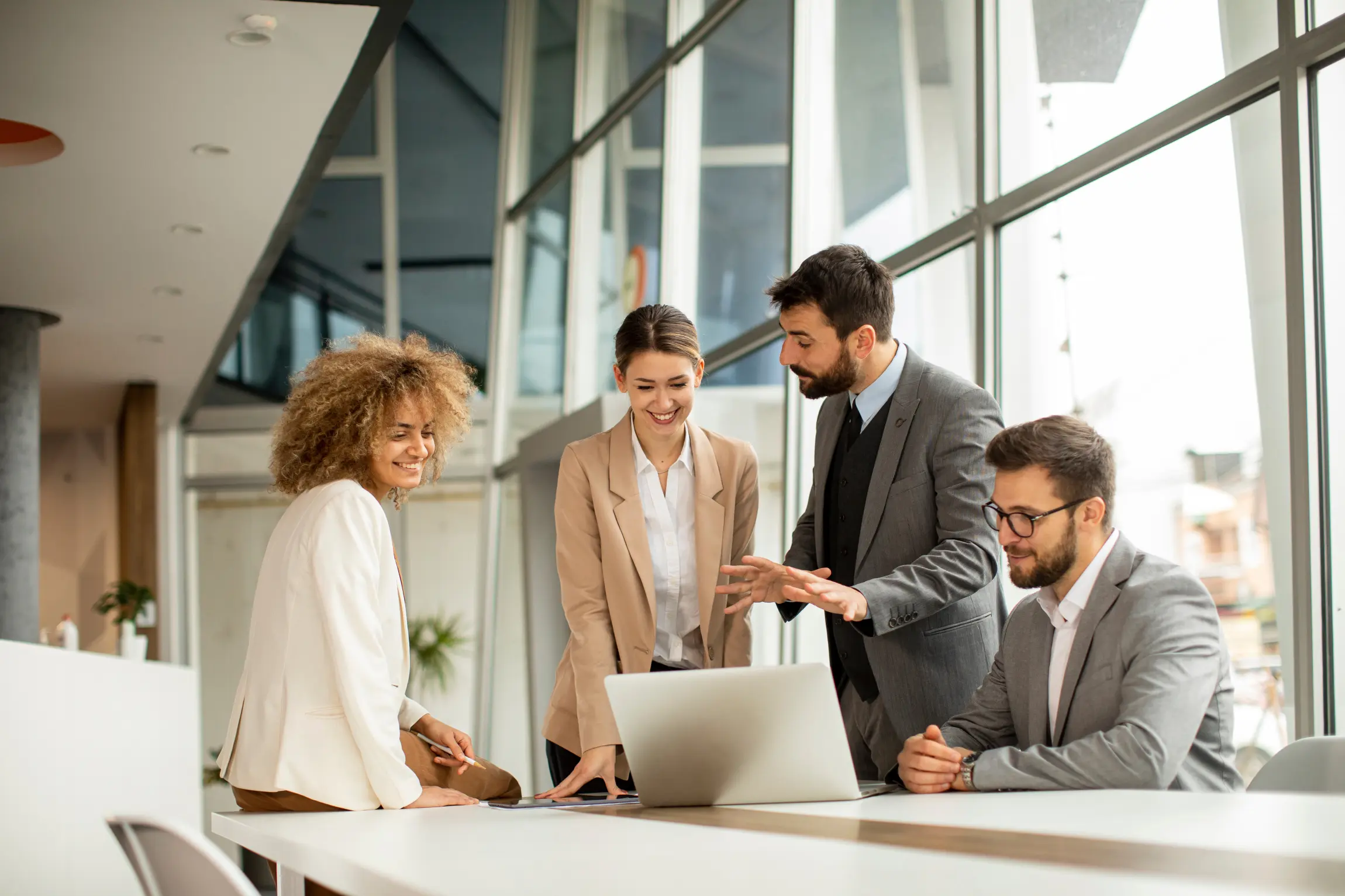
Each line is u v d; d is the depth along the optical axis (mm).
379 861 1030
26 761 3875
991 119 3635
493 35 10930
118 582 9797
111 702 4816
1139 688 1805
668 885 817
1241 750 2678
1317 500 2498
